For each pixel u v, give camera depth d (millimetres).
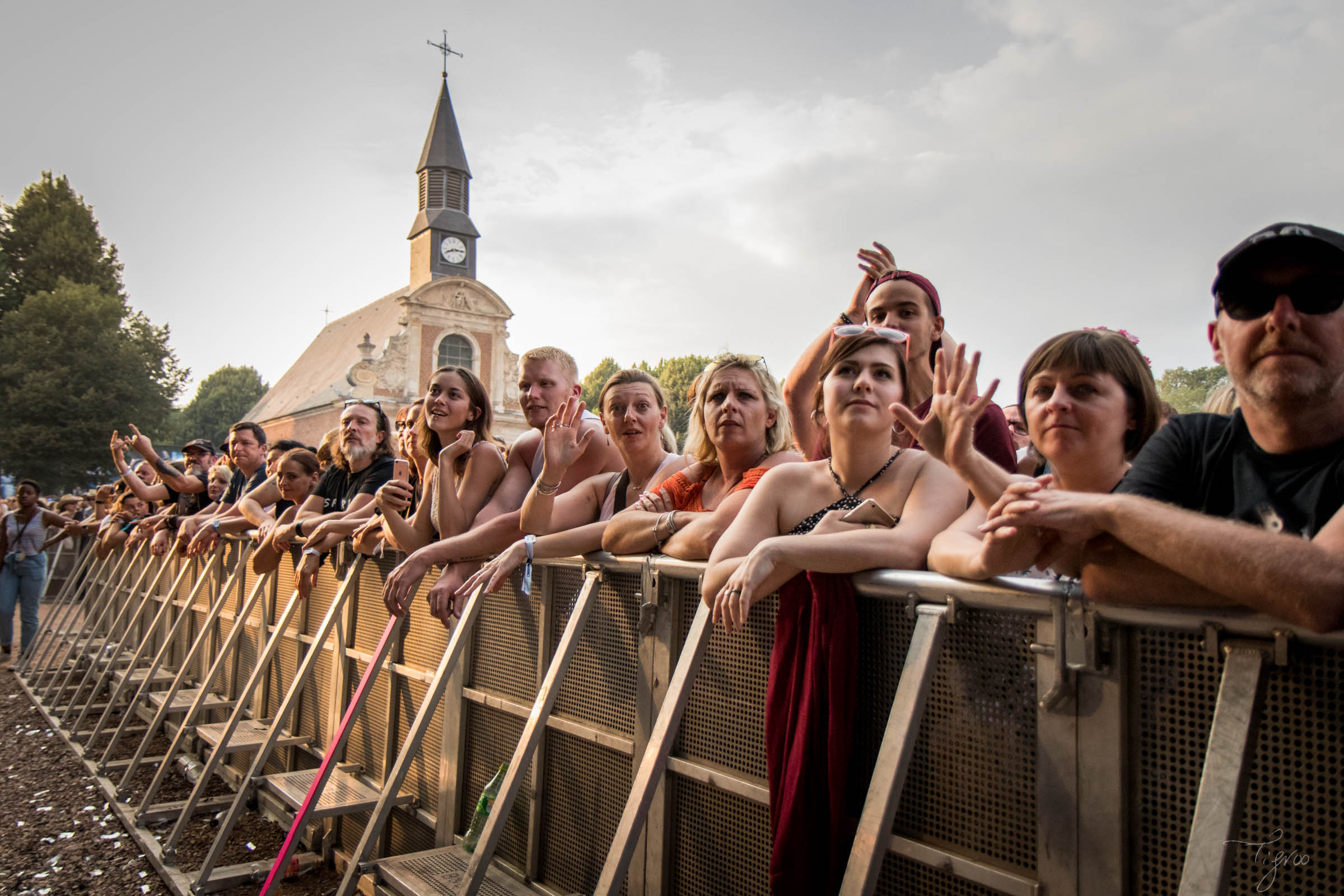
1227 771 998
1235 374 1197
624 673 2191
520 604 2664
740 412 2273
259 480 6320
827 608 1563
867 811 1349
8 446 39094
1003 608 1310
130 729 6238
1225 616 1043
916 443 2369
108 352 42000
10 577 9766
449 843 2861
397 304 50125
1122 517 1126
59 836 4027
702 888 1902
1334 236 1086
